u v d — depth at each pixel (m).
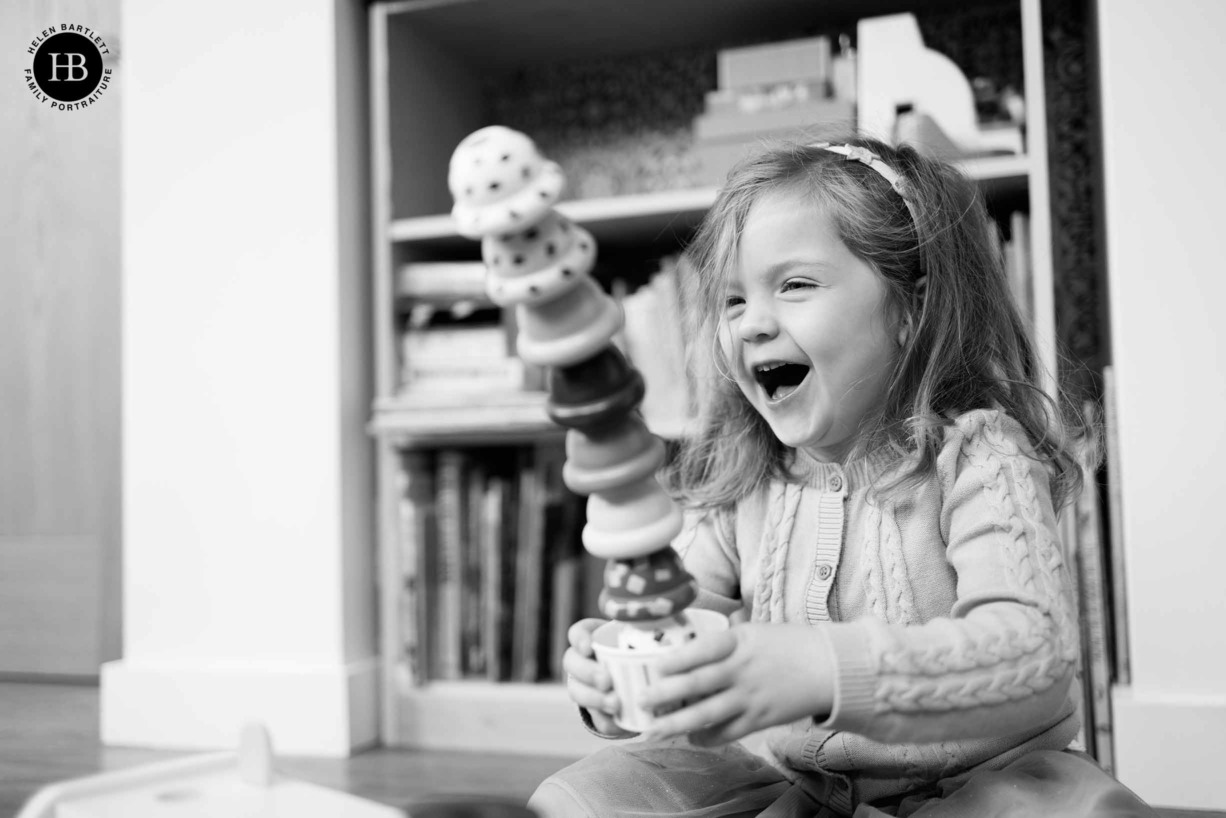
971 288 0.92
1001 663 0.66
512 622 1.65
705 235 0.97
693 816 0.82
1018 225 1.42
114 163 2.07
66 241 2.09
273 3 1.67
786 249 0.82
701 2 1.73
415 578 1.63
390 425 1.61
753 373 0.85
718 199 0.93
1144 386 1.32
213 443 1.67
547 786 0.83
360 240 1.70
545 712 1.57
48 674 2.05
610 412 0.58
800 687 0.63
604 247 1.81
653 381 1.60
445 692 1.61
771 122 1.59
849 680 0.63
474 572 1.67
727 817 0.83
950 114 1.49
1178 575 1.30
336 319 1.63
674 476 1.17
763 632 0.64
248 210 1.67
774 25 1.84
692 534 0.98
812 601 0.86
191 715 1.63
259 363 1.65
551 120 2.02
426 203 1.79
